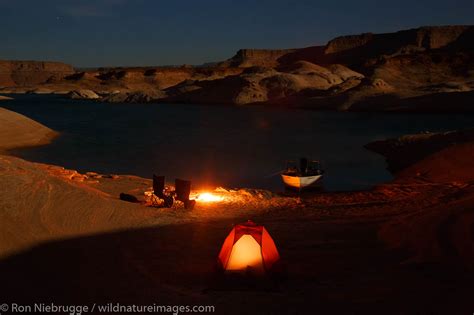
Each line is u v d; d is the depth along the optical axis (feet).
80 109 293.23
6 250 26.03
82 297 20.39
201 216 40.96
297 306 18.86
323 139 127.65
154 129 158.10
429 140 90.89
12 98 501.56
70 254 27.20
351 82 339.36
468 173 61.31
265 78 388.98
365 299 19.39
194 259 27.58
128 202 43.70
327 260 27.17
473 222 30.42
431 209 38.78
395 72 413.80
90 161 86.12
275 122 192.65
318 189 58.39
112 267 25.53
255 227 24.14
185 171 76.28
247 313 18.20
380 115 231.50
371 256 27.63
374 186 62.23
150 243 31.17
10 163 39.32
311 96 332.60
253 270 22.80
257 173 74.74
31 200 33.71
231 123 187.32
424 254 26.40
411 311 17.35
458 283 20.54
